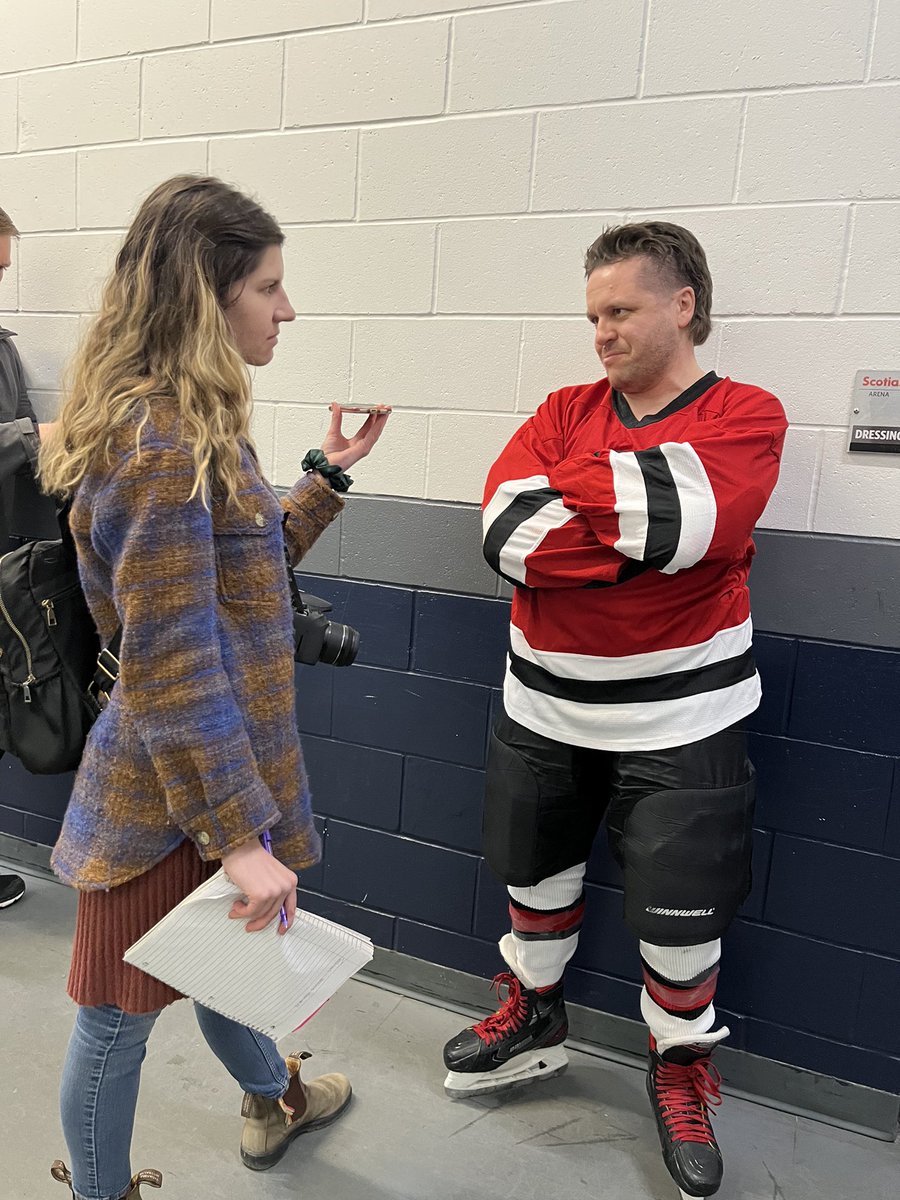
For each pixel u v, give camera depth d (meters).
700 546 1.24
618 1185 1.52
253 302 1.07
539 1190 1.51
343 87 1.85
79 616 1.16
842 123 1.50
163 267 1.01
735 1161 1.58
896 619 1.57
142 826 1.01
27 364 2.32
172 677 0.92
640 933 1.43
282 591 1.06
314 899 2.13
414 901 2.01
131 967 1.07
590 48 1.64
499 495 1.41
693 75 1.58
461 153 1.77
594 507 1.27
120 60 2.07
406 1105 1.69
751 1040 1.76
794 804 1.67
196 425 0.96
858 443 1.56
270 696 1.05
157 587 0.92
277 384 2.03
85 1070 1.14
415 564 1.92
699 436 1.31
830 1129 1.68
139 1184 1.26
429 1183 1.51
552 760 1.50
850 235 1.52
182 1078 1.72
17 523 2.32
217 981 1.04
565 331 1.74
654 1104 1.58
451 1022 1.94
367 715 2.00
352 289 1.92
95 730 1.06
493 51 1.71
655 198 1.63
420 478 1.91
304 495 1.37
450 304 1.83
